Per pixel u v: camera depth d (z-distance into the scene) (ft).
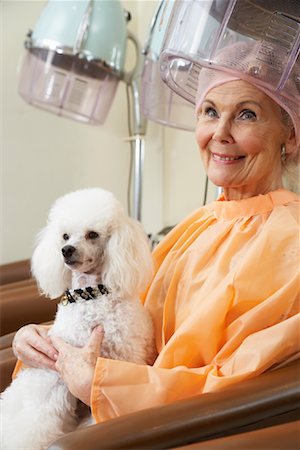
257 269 4.40
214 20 4.70
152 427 3.49
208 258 4.87
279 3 4.55
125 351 4.77
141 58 8.58
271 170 4.83
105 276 4.95
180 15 5.01
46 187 10.27
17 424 4.78
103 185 10.71
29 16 9.91
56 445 3.43
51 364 4.82
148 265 5.06
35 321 6.94
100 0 8.07
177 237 5.46
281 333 4.12
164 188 10.18
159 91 7.22
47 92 8.48
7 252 10.12
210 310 4.40
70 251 4.87
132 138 8.89
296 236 4.47
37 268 5.39
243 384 3.91
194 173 9.46
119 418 3.59
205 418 3.59
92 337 4.68
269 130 4.66
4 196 9.98
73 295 4.94
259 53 4.54
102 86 8.48
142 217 10.65
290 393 3.84
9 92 9.82
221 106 4.67
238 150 4.72
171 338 4.53
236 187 4.91
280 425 3.58
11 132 9.90
